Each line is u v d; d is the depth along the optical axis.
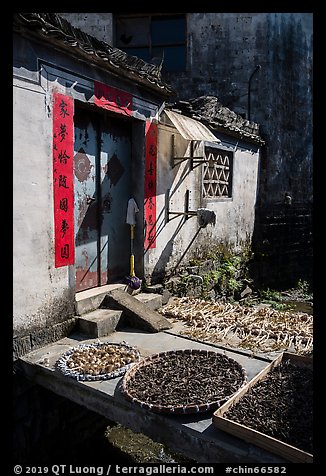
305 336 4.98
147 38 10.96
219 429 3.04
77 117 5.29
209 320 5.58
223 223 9.14
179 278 7.32
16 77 4.06
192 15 11.14
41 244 4.46
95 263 5.82
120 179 6.19
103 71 5.21
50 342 4.64
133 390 3.54
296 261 12.22
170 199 7.05
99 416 5.18
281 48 11.16
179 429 3.11
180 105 7.46
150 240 6.54
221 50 11.07
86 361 4.10
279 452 2.74
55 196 4.61
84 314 5.16
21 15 3.88
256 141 10.11
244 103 11.02
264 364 4.22
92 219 5.71
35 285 4.41
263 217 10.98
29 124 4.23
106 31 10.77
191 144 7.54
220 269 8.75
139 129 6.20
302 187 12.32
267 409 3.22
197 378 3.76
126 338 4.92
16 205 4.14
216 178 8.81
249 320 5.60
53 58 4.47
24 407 4.20
